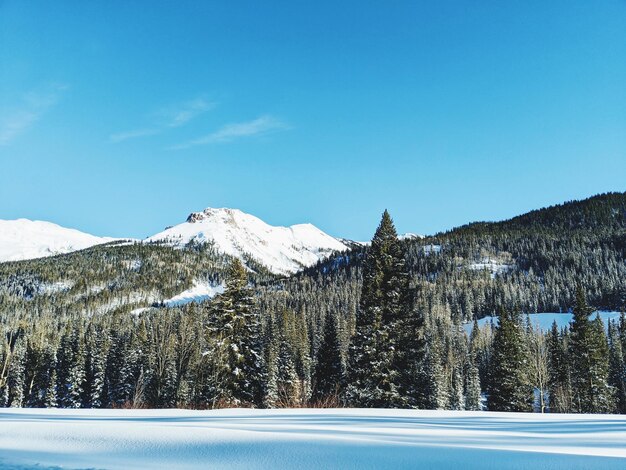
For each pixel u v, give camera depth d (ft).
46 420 26.14
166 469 11.85
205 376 99.55
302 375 179.83
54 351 213.46
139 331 187.32
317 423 25.05
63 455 13.87
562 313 429.38
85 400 200.95
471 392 200.13
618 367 169.78
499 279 516.32
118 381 187.73
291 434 16.79
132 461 12.84
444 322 352.28
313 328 252.83
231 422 25.17
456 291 494.59
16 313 527.40
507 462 12.16
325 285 560.61
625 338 200.95
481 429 23.29
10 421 23.73
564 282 495.41
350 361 82.12
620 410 166.61
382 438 16.79
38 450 14.76
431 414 37.11
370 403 77.05
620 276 471.62
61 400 199.72
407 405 77.15
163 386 115.96
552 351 155.43
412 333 80.18
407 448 14.08
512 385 118.32
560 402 141.69
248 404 96.17
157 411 41.01
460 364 231.91
